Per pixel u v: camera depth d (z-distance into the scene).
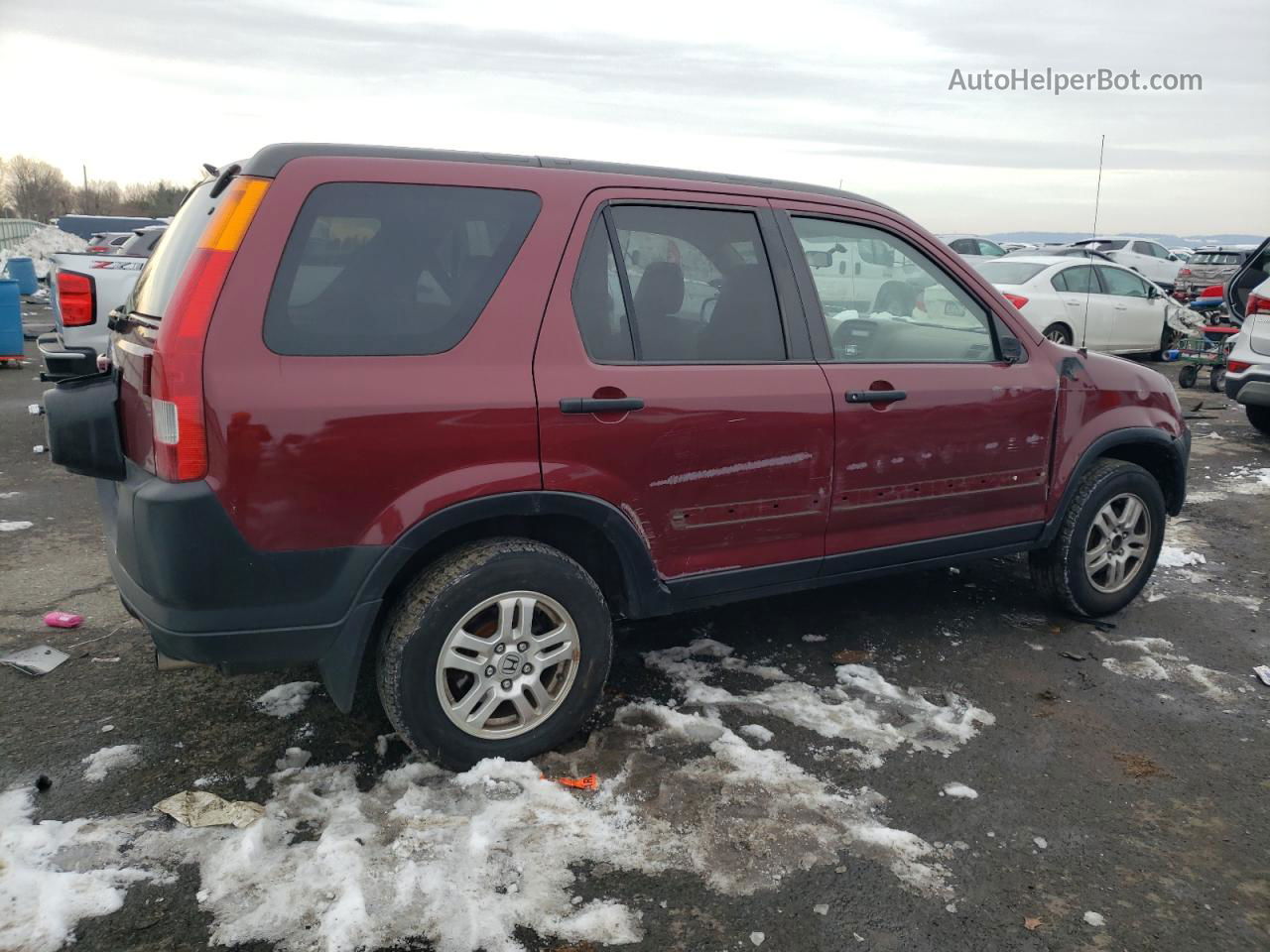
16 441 7.92
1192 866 2.73
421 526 2.79
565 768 3.09
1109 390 4.34
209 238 2.60
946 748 3.32
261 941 2.29
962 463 3.90
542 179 3.06
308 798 2.87
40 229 32.78
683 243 3.32
